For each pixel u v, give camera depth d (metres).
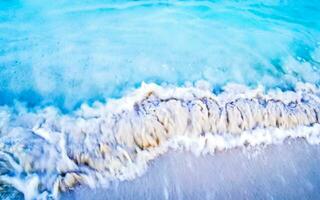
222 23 5.19
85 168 2.68
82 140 2.85
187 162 2.89
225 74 4.00
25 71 3.55
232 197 2.63
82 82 3.55
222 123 3.25
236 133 3.24
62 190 2.50
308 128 3.45
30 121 2.97
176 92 3.54
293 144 3.26
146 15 5.11
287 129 3.40
